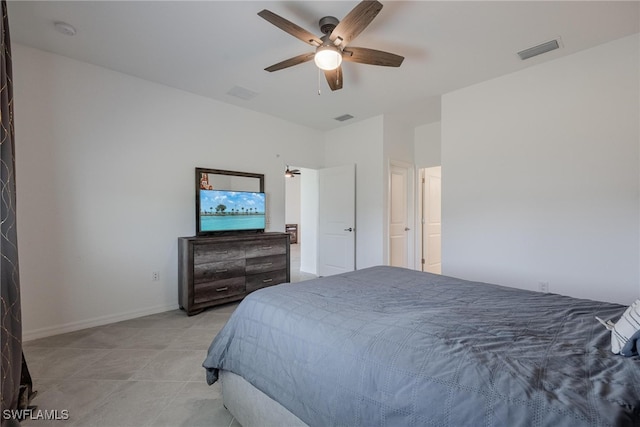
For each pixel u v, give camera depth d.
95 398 1.79
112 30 2.35
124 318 3.08
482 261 3.28
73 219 2.80
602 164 2.57
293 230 9.87
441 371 0.90
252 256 3.70
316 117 4.49
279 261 3.97
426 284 1.95
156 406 1.72
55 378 2.00
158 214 3.33
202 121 3.68
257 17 2.19
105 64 2.89
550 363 0.91
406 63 2.85
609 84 2.53
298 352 1.24
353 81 3.25
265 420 1.36
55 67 2.70
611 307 1.45
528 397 0.75
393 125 4.57
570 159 2.73
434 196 5.38
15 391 1.59
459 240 3.46
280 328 1.37
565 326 1.22
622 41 2.46
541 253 2.90
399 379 0.93
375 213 4.46
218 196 3.74
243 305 1.66
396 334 1.11
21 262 2.54
